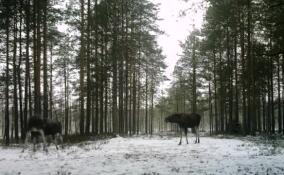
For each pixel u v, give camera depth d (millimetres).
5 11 23078
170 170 9938
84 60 27766
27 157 13617
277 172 9320
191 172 9594
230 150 15219
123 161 11820
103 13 28750
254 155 13086
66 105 45344
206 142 20172
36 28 23922
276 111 64750
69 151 15586
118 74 33812
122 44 32188
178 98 57500
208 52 38719
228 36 29891
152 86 50750
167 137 26891
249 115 27359
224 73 35781
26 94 24422
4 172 10180
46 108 22672
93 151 15250
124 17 32969
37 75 21938
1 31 27094
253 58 27141
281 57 32344
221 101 37812
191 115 19125
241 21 22719
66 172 9961
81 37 26828
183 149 15930
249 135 26625
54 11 24391
